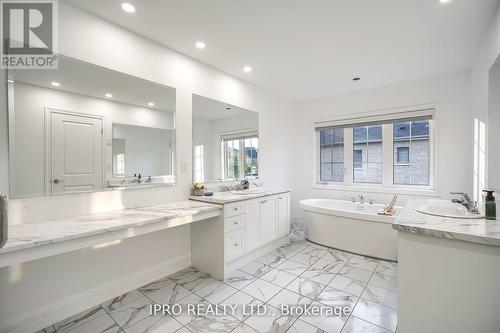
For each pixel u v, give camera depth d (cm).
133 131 226
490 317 117
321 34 227
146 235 235
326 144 444
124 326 172
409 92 350
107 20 207
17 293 165
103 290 205
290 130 450
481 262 118
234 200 252
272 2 182
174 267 259
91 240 155
